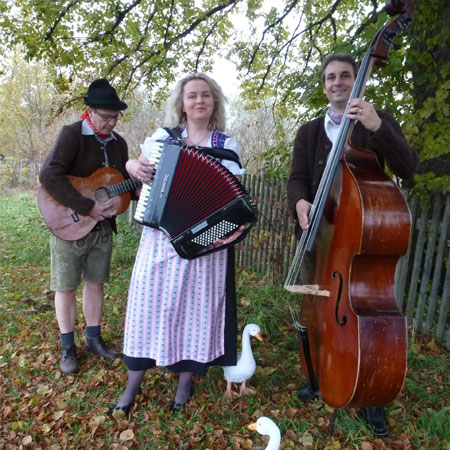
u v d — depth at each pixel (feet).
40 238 23.43
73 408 8.12
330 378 6.34
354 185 6.03
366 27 13.88
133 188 9.62
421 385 9.07
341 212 6.31
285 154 16.42
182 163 6.51
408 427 7.48
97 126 9.00
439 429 7.43
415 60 11.80
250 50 24.48
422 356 10.32
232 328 7.83
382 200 5.88
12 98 57.36
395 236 5.86
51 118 24.57
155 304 7.15
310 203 7.57
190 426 7.55
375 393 5.84
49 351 10.32
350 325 5.92
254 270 18.10
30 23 20.10
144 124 51.03
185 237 6.64
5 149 62.18
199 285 7.22
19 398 8.47
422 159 11.34
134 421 7.67
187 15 21.62
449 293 11.44
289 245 15.66
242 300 13.52
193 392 8.54
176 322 7.29
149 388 8.72
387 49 6.17
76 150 8.94
